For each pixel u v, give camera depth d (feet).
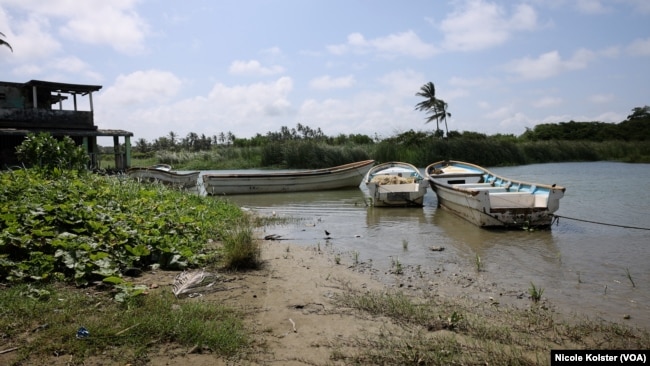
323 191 68.64
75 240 19.31
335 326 14.48
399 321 15.10
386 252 26.84
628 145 147.13
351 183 71.10
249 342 12.73
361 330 14.17
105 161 137.59
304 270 22.08
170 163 137.69
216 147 169.78
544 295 18.49
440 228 34.91
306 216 42.22
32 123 71.82
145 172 65.51
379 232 33.60
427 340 13.34
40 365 10.43
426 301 17.61
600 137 183.93
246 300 16.69
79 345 11.28
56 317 12.80
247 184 65.16
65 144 44.70
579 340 13.80
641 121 190.08
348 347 12.78
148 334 12.24
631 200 48.06
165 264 20.20
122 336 11.96
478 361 11.98
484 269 22.77
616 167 109.50
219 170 122.11
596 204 45.37
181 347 11.93
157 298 15.06
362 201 55.11
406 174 58.23
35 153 42.88
